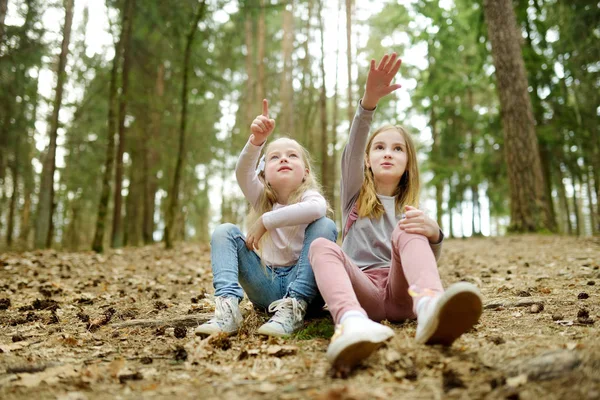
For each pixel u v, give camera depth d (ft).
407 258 6.48
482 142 48.34
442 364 5.52
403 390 4.91
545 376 4.91
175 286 14.46
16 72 32.83
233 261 8.09
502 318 8.19
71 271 17.81
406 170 8.53
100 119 40.16
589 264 14.69
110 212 63.98
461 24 41.70
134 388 5.49
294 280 8.00
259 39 50.24
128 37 31.94
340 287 6.39
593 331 6.77
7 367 6.36
